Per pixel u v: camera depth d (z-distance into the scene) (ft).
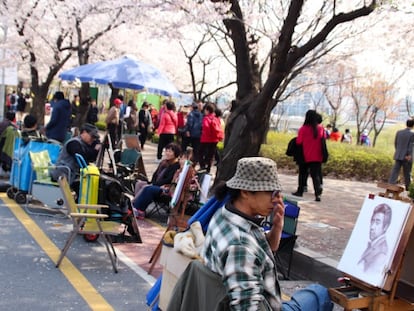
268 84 28.25
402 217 11.68
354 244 12.57
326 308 11.53
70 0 51.70
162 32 40.75
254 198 8.97
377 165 52.29
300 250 21.09
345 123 125.80
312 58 43.34
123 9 47.24
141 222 26.81
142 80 41.98
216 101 100.89
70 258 19.85
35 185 26.35
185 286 9.44
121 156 34.32
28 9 56.54
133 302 16.06
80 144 27.12
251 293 8.20
